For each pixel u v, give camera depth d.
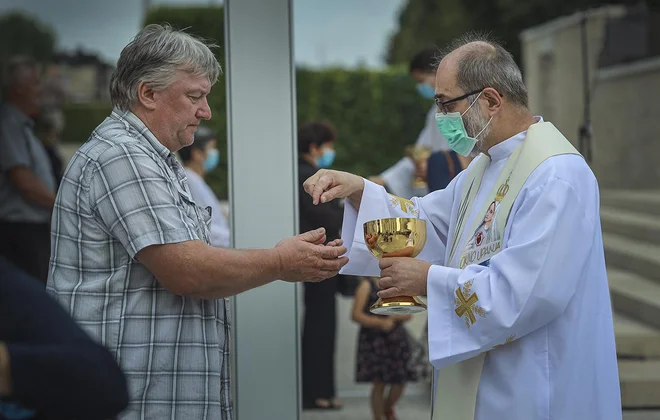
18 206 5.28
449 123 2.53
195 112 2.44
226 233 5.39
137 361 2.33
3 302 1.53
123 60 2.42
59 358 1.50
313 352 5.00
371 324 4.89
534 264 2.29
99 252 2.34
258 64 3.20
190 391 2.38
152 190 2.31
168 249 2.29
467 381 2.47
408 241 2.55
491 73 2.48
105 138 2.38
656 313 5.71
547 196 2.33
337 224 4.45
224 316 2.55
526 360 2.39
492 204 2.49
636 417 5.01
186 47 2.40
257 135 3.21
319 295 5.01
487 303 2.31
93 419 1.54
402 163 4.82
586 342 2.39
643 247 6.59
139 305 2.35
